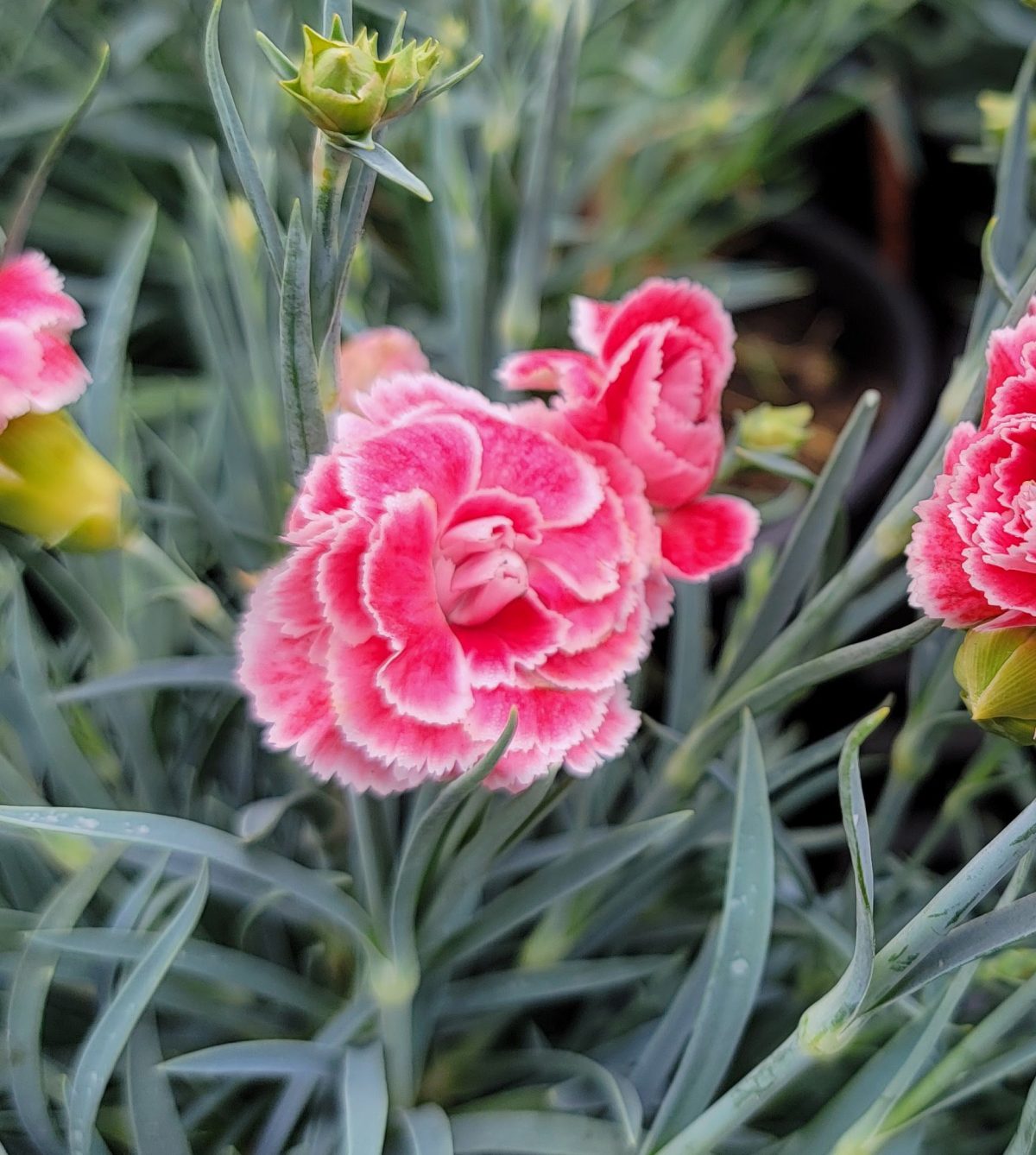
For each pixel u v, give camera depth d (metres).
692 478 0.25
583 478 0.24
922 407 0.57
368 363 0.27
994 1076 0.26
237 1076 0.30
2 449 0.24
